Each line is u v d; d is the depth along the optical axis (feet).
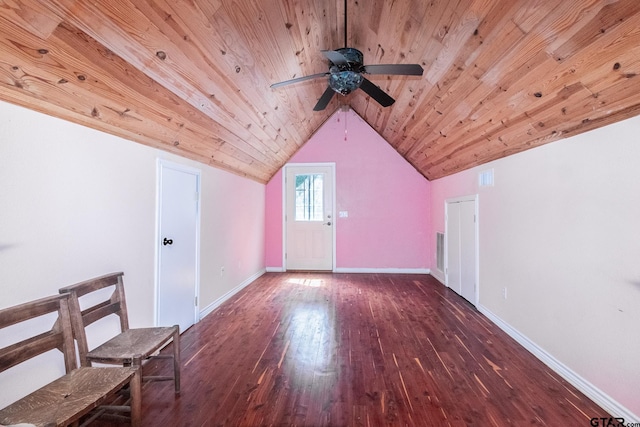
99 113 5.99
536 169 7.79
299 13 7.48
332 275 17.47
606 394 5.69
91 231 6.11
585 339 6.19
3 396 4.50
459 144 10.92
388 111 13.30
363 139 18.21
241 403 6.01
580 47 4.81
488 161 10.44
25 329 4.82
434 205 16.93
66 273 5.53
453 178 13.97
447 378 6.85
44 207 5.14
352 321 10.36
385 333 9.36
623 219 5.34
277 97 10.60
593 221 5.98
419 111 11.00
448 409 5.79
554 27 4.80
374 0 7.26
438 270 16.24
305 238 18.60
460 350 8.20
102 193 6.41
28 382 4.83
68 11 4.09
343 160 18.29
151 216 8.08
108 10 4.41
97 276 6.24
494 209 10.05
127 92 6.01
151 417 5.60
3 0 3.54
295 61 9.21
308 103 13.01
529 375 6.93
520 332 8.54
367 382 6.72
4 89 4.40
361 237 18.24
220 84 7.71
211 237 11.60
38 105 4.95
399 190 18.04
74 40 4.49
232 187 13.64
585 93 5.44
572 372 6.54
